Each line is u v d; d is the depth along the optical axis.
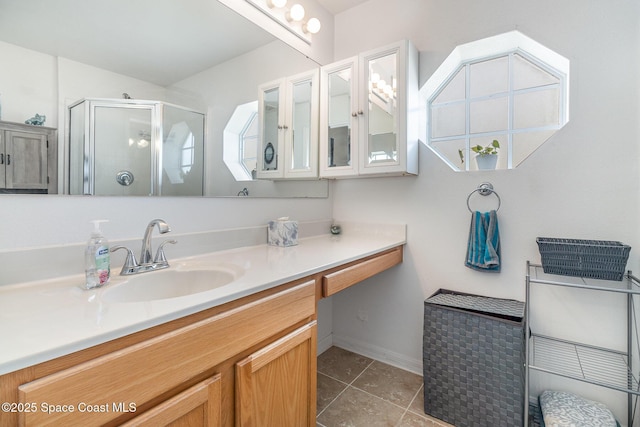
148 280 1.02
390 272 1.95
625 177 1.30
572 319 1.42
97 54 1.03
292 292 1.02
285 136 1.78
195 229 1.34
